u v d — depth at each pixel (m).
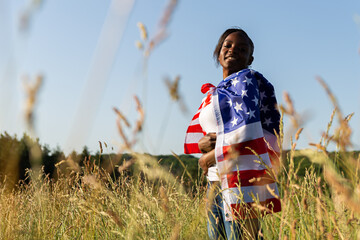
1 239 2.14
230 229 1.87
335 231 1.35
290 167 1.29
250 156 1.82
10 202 2.84
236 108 1.91
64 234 2.43
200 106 2.49
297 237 1.53
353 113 1.11
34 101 0.38
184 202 2.29
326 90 1.02
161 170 1.58
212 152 1.94
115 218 1.64
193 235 1.69
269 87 2.08
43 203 2.83
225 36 2.49
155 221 1.84
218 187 1.82
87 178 1.85
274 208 1.78
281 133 1.22
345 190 0.74
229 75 2.28
